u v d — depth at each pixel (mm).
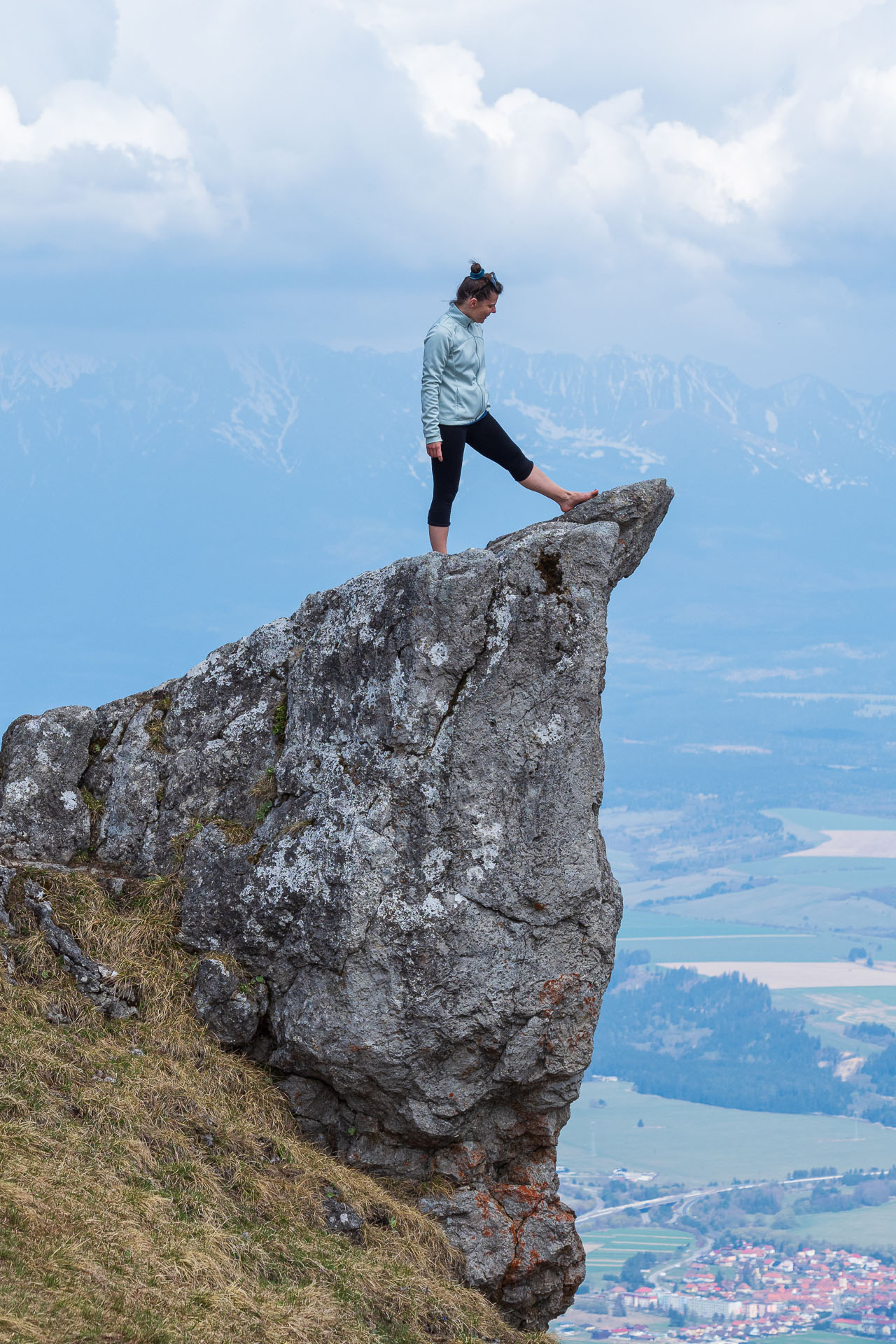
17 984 9492
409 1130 9648
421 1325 8391
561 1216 9891
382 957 9391
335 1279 8219
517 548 9922
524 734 9719
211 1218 8125
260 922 9844
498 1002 9453
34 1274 6742
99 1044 9219
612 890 9992
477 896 9492
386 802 9648
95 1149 8156
